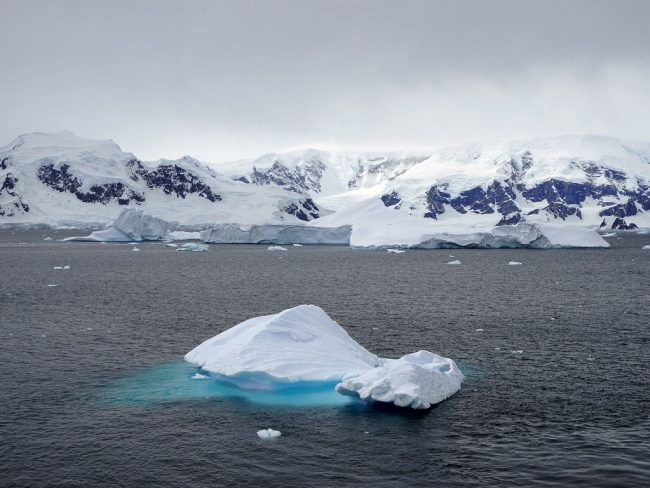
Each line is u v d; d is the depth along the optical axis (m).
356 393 26.97
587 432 23.14
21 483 19.38
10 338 40.62
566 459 20.77
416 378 26.47
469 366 32.94
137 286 74.88
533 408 25.86
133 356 35.41
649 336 40.81
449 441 22.41
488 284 76.19
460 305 56.66
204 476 19.80
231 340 33.16
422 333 42.44
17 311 52.91
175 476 19.80
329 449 21.78
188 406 26.41
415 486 18.98
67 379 30.61
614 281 79.38
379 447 21.92
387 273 94.12
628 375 30.92
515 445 21.98
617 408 25.81
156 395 27.97
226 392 28.36
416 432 23.28
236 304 58.06
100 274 92.56
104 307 55.66
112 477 19.77
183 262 120.81
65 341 39.69
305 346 31.03
